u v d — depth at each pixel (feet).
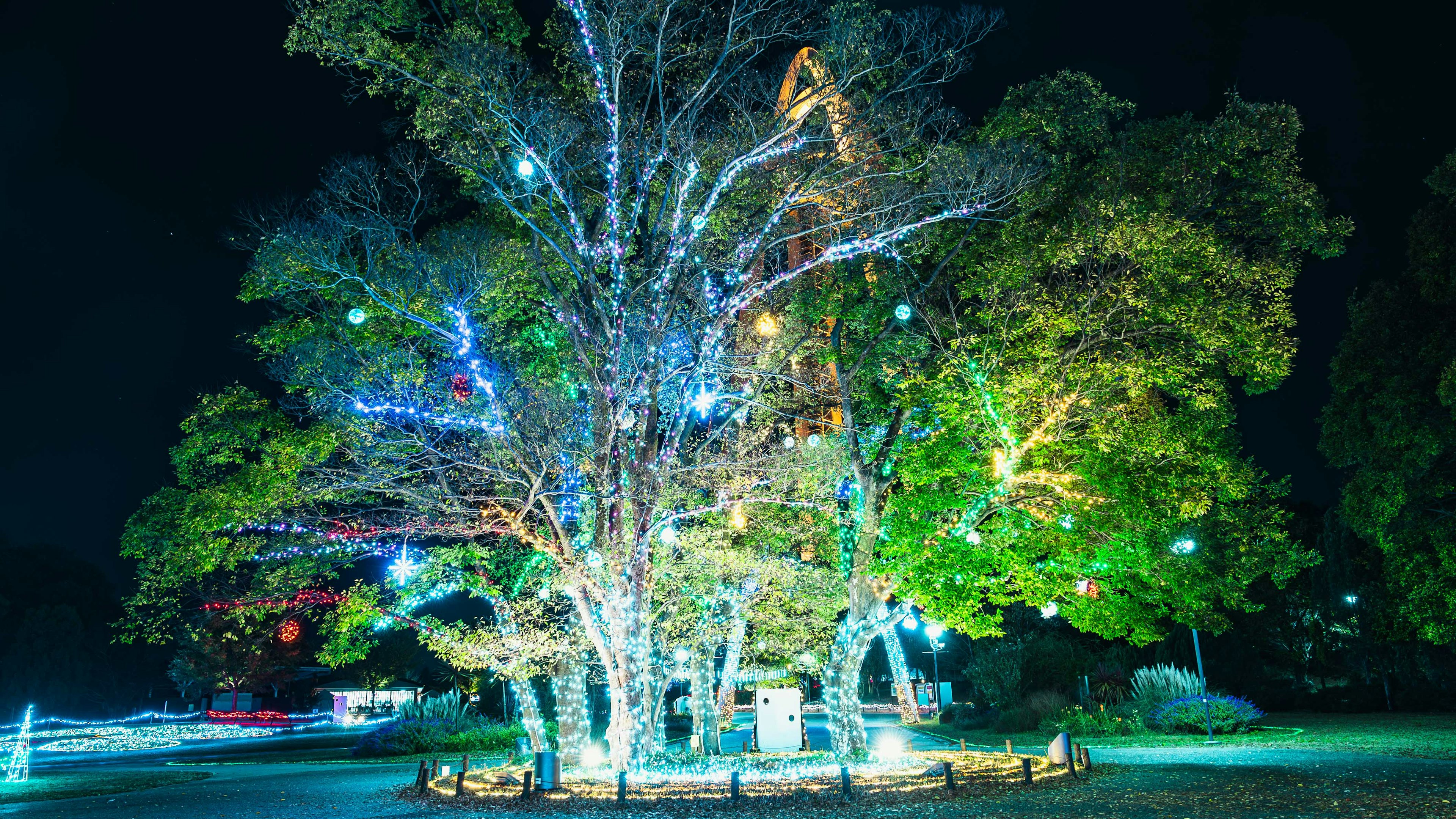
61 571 237.25
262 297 61.31
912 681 163.12
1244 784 50.62
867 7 58.29
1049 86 62.75
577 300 63.26
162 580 63.82
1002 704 118.83
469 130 59.11
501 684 133.90
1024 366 57.36
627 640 57.21
